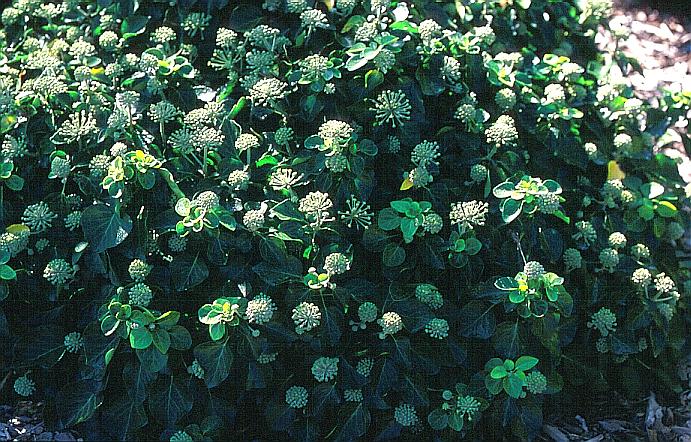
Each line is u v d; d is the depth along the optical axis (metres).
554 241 1.32
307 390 1.26
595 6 1.47
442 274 1.29
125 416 1.26
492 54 1.41
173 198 1.26
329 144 1.23
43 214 1.29
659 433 1.37
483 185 1.31
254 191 1.27
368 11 1.33
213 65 1.31
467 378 1.29
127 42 1.36
